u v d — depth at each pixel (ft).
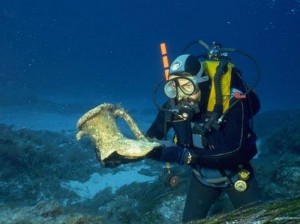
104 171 29.84
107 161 5.79
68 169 29.27
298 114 49.01
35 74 113.60
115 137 5.70
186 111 8.24
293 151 30.07
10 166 26.94
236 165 8.80
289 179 16.14
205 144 8.37
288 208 4.43
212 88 8.46
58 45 253.65
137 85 150.00
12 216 10.28
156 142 6.07
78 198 24.50
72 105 69.46
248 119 8.53
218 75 8.43
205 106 8.57
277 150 32.04
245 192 9.23
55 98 82.28
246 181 9.02
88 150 35.37
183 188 16.76
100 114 5.89
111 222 11.90
